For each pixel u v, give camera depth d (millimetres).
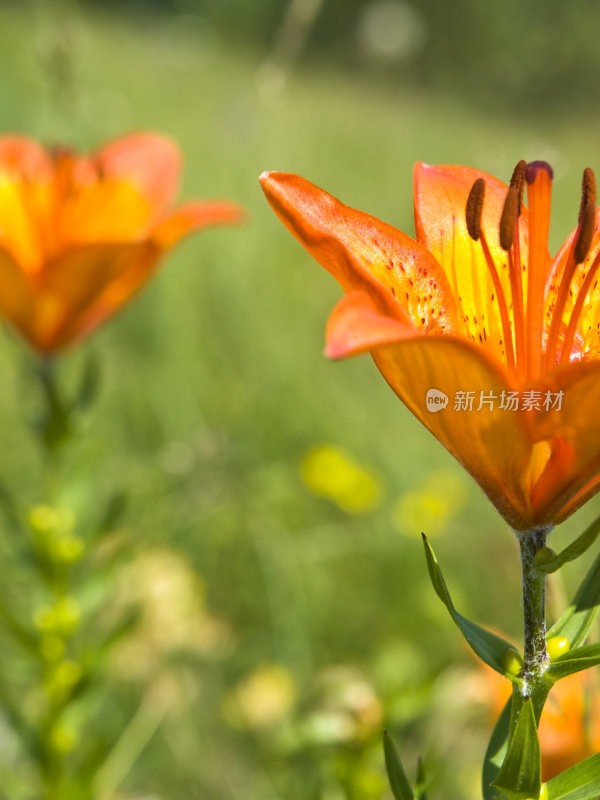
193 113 2299
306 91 2992
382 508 981
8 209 588
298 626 815
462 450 390
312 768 676
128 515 866
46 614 623
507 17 2898
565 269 411
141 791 710
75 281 577
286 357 1258
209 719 747
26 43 2693
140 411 1098
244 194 1684
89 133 1414
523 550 398
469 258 429
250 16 4789
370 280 382
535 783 393
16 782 611
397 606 840
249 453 1061
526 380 408
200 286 1385
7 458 974
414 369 380
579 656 393
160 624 743
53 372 605
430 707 620
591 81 2732
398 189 1877
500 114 2766
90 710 625
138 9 4664
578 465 386
